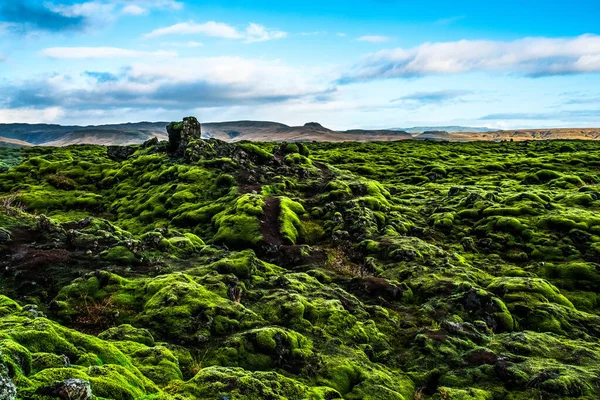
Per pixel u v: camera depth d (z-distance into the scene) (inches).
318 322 908.6
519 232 1713.8
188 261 1182.9
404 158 4503.0
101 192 2613.2
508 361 820.6
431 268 1334.9
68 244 1155.3
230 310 852.0
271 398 571.8
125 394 441.1
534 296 1154.7
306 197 2165.4
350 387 727.7
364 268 1397.6
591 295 1301.7
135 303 887.1
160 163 2719.0
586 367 812.0
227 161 2407.7
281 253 1445.6
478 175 3442.4
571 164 3629.4
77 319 824.3
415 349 888.3
